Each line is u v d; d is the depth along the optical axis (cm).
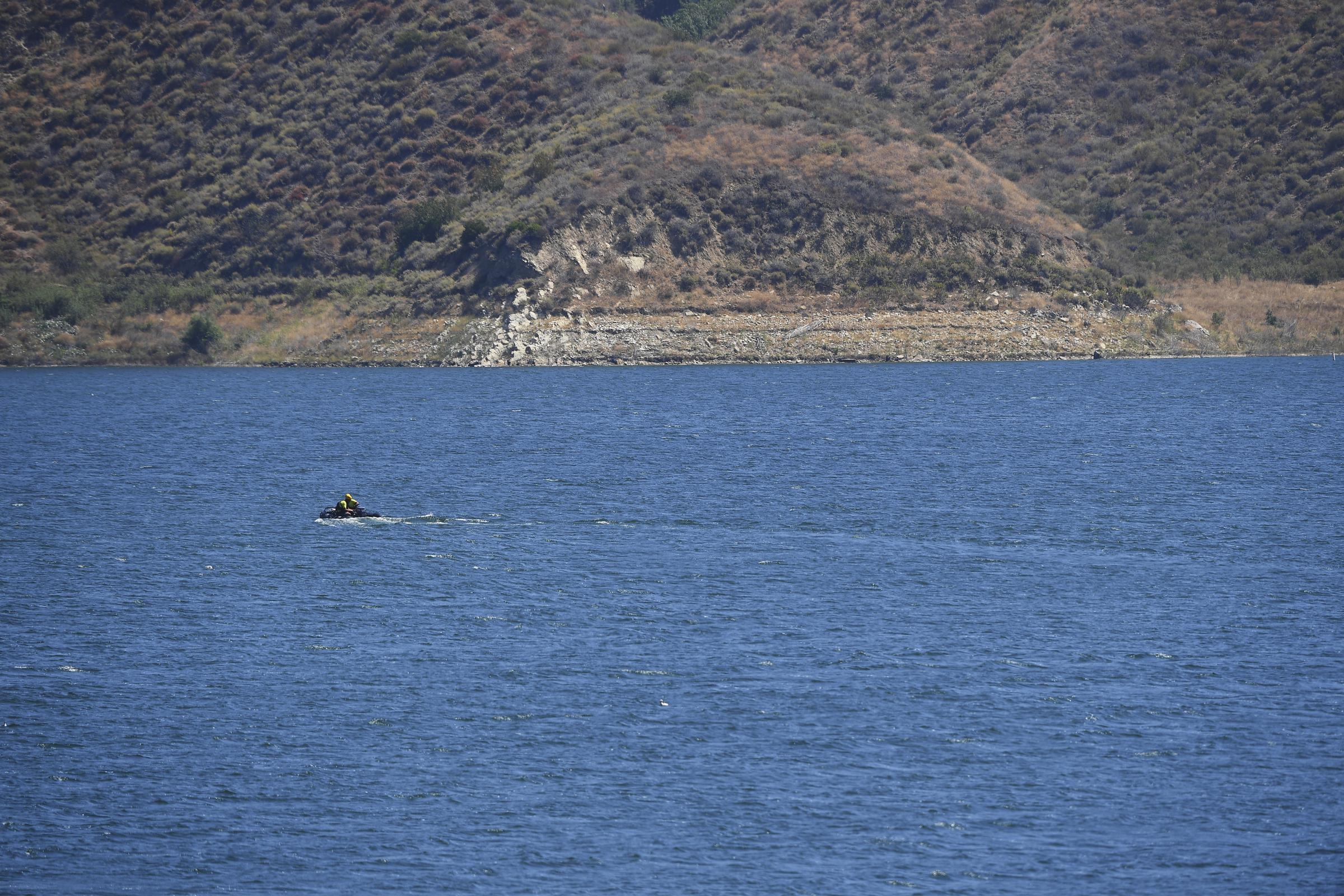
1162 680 14038
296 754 12488
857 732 12800
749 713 13262
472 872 10556
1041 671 14325
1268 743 12500
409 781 11950
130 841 11038
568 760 12300
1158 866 10556
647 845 10894
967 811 11350
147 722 13200
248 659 15000
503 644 15438
